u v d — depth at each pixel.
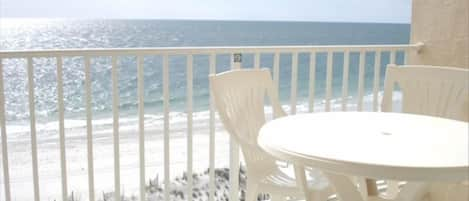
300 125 1.80
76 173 5.61
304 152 1.43
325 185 1.97
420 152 1.42
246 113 2.24
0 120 2.19
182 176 5.54
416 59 3.14
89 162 2.40
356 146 1.49
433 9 3.03
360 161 1.33
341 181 1.59
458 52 2.86
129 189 5.11
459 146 1.49
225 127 1.99
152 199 4.83
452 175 1.29
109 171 5.77
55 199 4.91
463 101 2.30
